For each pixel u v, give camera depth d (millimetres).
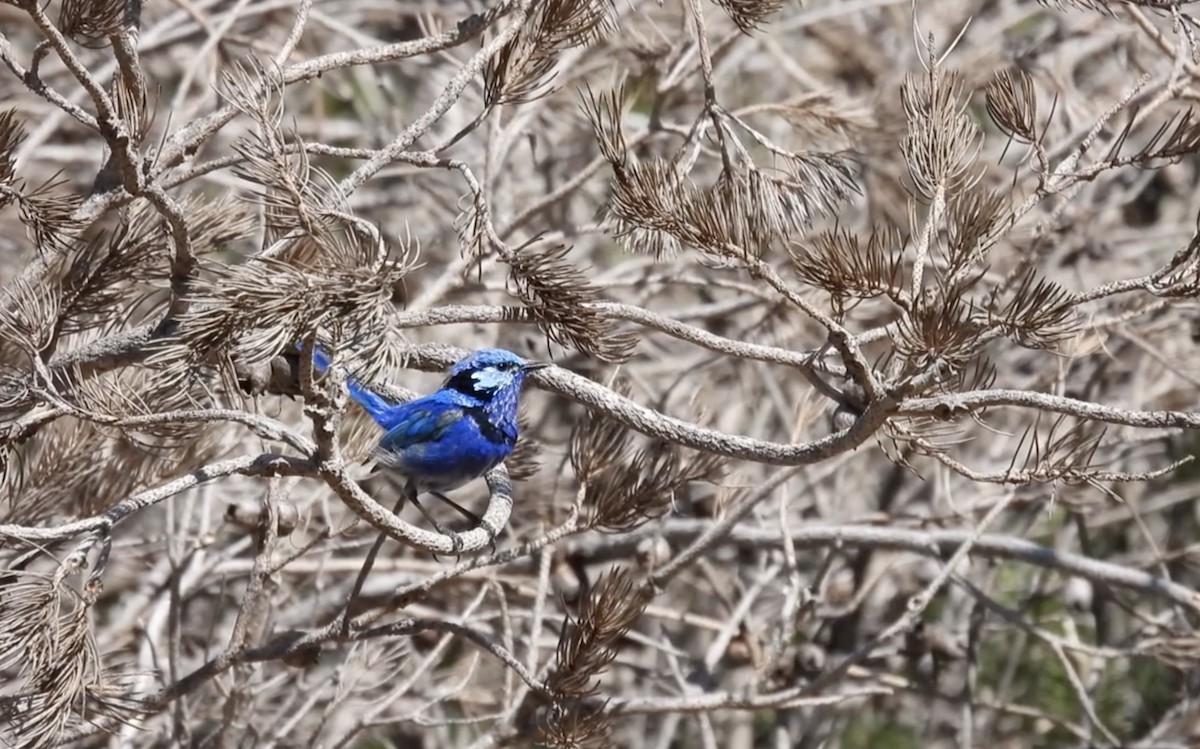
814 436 13492
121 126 7164
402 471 9734
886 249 9875
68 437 9609
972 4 17766
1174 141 7074
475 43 15781
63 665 6777
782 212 8555
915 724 16656
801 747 15094
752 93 17578
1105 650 12570
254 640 10281
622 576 8312
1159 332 13914
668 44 12742
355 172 8180
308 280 6125
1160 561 13430
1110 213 16922
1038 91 15180
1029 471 7043
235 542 14016
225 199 9188
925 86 6980
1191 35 8523
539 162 15305
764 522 13906
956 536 12984
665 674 12523
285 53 8500
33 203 7680
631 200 6961
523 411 10945
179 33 15484
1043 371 14328
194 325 6398
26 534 6867
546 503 12305
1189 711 13805
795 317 13805
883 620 15375
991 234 6602
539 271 7582
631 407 8086
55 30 6793
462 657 15031
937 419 6984
